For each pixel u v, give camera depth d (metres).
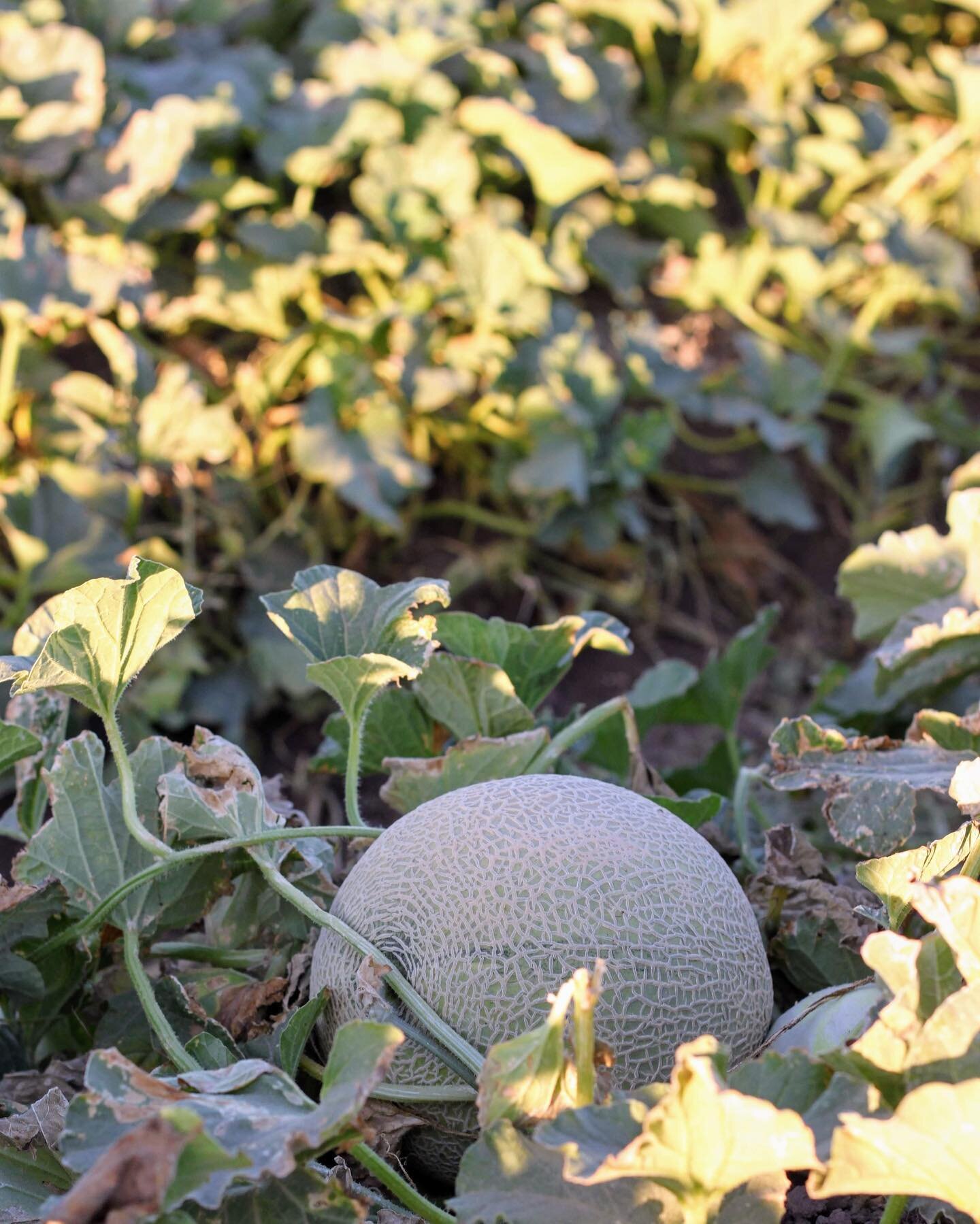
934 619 1.47
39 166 1.95
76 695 1.22
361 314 2.23
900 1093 1.09
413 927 1.20
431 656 1.35
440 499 2.23
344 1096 1.10
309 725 1.97
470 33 2.31
